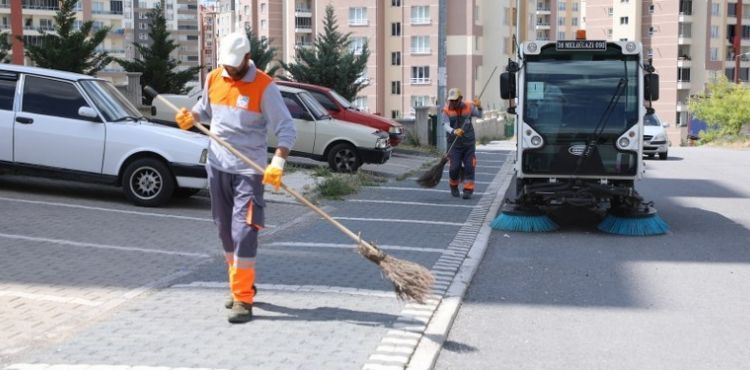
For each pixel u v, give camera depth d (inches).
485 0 2812.5
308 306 253.9
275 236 390.3
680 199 579.2
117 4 3814.0
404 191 588.1
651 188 653.3
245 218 231.6
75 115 451.2
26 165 452.1
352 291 274.7
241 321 233.0
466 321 256.4
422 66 2797.7
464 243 380.8
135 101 854.5
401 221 445.7
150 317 238.7
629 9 3570.4
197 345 213.0
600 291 297.7
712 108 2257.6
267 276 296.2
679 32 3494.1
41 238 352.2
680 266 342.3
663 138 1007.0
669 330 248.1
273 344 215.0
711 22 3555.6
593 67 426.9
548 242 396.8
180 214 433.7
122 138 446.0
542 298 286.8
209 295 265.6
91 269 302.4
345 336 223.1
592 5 3693.4
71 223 390.3
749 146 1488.7
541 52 430.6
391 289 279.4
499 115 1737.2
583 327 250.7
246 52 229.0
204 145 449.7
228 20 4261.8
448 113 550.6
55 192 477.4
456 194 557.6
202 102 246.5
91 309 248.8
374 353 209.2
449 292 284.8
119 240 358.0
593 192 416.5
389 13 2822.3
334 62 1300.4
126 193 450.6
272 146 676.7
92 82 467.5
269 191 539.5
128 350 208.4
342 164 676.1
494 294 292.2
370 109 2842.0
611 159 423.2
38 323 233.3
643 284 308.8
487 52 2842.0
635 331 246.8
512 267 337.7
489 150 1126.4
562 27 5103.3
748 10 3730.3
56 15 888.3
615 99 424.2
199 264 317.1
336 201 522.0
